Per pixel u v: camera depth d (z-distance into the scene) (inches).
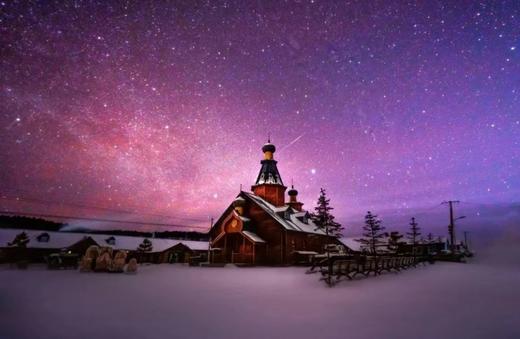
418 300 424.5
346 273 669.3
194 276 847.7
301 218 1720.0
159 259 2022.6
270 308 374.6
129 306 393.1
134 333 270.4
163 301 430.0
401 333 263.6
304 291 521.3
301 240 1563.7
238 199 1560.0
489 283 627.2
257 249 1444.4
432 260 1517.0
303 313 344.8
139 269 1184.8
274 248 1456.7
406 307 374.9
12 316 336.8
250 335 261.7
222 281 703.1
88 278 788.6
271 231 1487.5
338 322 302.5
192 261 1456.7
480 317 321.1
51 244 1873.8
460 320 308.5
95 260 1044.5
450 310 356.2
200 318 323.9
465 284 608.1
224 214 1649.9
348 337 253.6
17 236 1716.3
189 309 371.9
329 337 253.9
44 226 2524.6
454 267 1172.5
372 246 1918.1
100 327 290.4
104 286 612.4
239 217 1478.8
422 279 700.7
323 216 1633.9
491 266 1240.8
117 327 290.2
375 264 785.6
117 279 760.3
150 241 2167.8
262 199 1753.2
